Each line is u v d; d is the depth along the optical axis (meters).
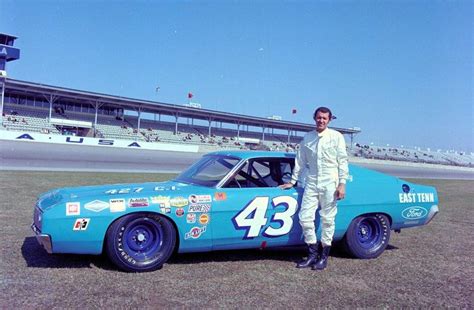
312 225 4.56
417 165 51.16
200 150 39.78
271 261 4.81
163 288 3.72
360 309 3.47
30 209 7.29
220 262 4.66
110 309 3.20
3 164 17.14
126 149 31.55
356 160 44.94
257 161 4.80
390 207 5.20
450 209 10.80
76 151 26.05
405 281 4.28
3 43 44.91
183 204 4.22
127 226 4.05
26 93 39.34
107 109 45.91
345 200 4.93
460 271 4.74
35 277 3.83
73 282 3.75
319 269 4.55
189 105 47.59
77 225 3.85
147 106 43.69
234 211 4.41
